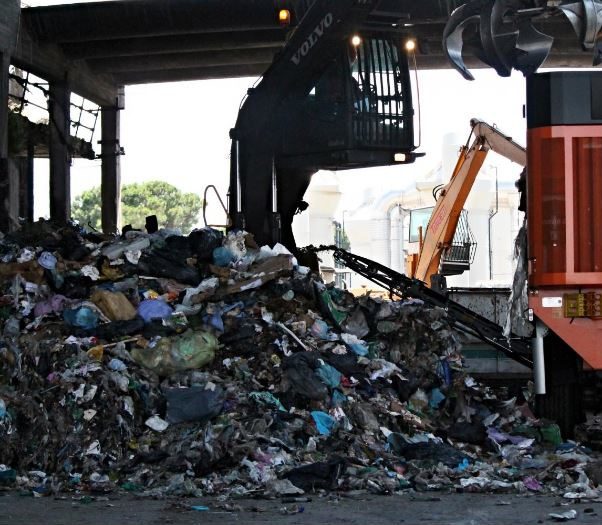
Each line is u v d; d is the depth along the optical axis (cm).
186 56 4156
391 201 6544
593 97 1239
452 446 1180
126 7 3447
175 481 1001
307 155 2022
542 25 3619
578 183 1235
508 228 5944
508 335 1328
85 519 845
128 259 1387
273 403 1141
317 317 1356
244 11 3375
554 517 834
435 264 2694
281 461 1034
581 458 1116
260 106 2012
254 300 1339
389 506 901
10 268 1342
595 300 1231
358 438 1113
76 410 1095
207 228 1448
